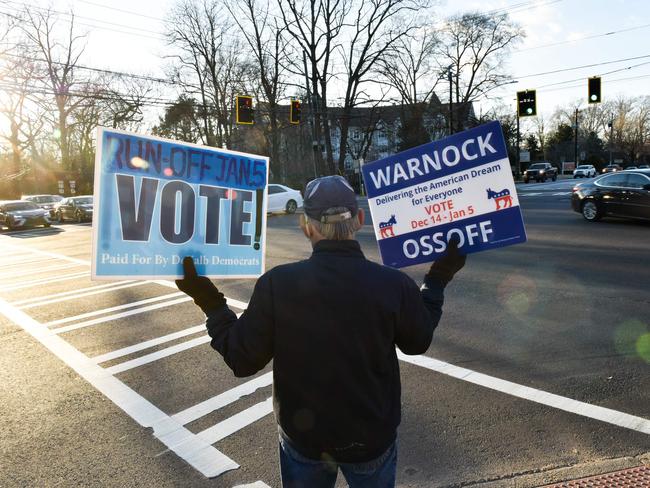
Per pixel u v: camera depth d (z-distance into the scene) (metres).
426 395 4.11
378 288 1.56
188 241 2.04
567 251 10.23
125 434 3.69
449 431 3.54
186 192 2.04
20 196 49.22
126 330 6.39
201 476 3.13
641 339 5.10
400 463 3.19
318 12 36.34
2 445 3.57
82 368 5.07
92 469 3.24
